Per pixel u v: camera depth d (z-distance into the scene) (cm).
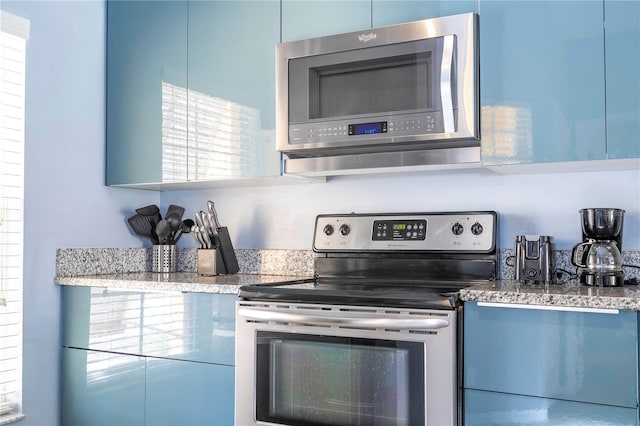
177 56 260
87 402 245
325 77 220
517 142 197
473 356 176
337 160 226
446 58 198
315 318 187
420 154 212
